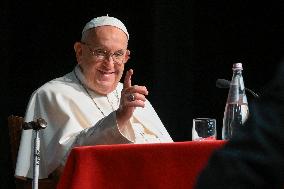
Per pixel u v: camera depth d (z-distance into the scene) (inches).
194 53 817.5
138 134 470.6
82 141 406.6
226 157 127.1
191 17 813.2
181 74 808.9
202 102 824.9
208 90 824.9
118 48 462.0
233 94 387.9
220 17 814.5
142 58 793.6
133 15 786.8
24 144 437.7
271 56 789.2
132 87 372.8
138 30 789.9
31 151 438.0
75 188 282.4
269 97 127.1
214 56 820.6
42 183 426.0
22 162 434.6
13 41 751.7
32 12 754.8
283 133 123.3
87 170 284.7
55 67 759.1
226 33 813.2
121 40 463.5
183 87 810.2
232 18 808.9
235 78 390.9
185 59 809.5
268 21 789.2
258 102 128.8
